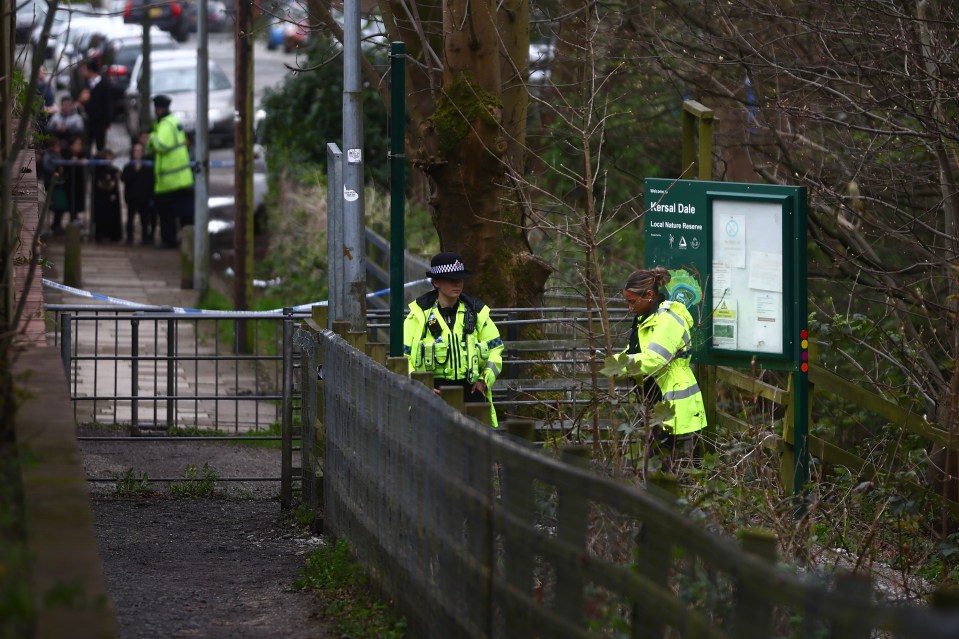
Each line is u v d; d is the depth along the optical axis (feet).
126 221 308.81
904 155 151.74
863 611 33.78
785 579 37.45
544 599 55.16
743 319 113.19
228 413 170.40
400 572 74.43
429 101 159.53
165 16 431.43
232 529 112.06
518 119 150.00
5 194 61.77
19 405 56.29
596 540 56.34
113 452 143.95
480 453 60.08
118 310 130.41
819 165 155.84
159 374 182.29
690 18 170.09
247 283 220.64
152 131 283.18
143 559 99.91
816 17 158.40
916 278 155.33
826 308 165.78
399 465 74.59
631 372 89.92
